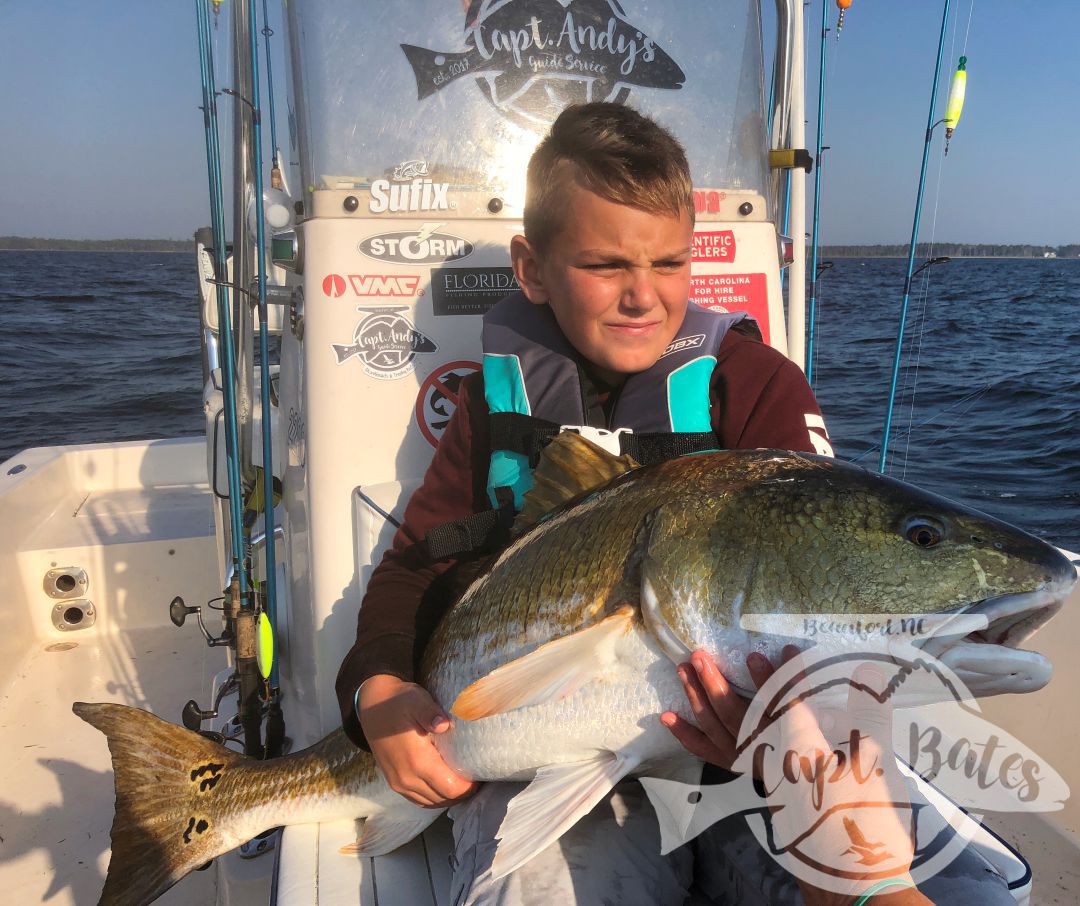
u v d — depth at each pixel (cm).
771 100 245
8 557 332
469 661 143
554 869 130
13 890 229
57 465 405
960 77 269
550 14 216
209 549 365
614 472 144
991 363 1069
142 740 173
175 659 341
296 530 218
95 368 1568
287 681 236
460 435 176
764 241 235
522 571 139
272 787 170
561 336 168
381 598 166
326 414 200
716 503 121
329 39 206
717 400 163
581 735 129
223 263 198
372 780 162
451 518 172
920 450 680
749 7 232
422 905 146
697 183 232
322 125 205
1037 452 672
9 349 1756
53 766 277
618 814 143
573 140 151
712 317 166
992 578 109
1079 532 514
